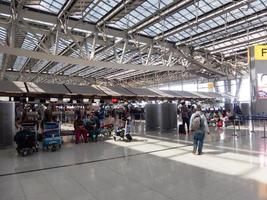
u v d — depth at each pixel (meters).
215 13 13.63
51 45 15.13
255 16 14.48
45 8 12.83
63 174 6.54
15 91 13.97
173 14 14.34
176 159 7.92
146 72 33.03
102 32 15.09
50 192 5.23
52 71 32.75
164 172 6.47
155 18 13.98
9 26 12.85
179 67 20.59
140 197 4.81
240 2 12.38
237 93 31.05
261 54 13.33
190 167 6.88
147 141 11.98
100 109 18.55
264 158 7.73
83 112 16.70
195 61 20.56
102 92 17.70
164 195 4.88
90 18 14.51
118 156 8.62
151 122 16.75
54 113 14.35
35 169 7.09
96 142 12.07
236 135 13.22
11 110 11.09
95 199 4.79
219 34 18.00
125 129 12.33
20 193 5.21
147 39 17.77
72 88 16.75
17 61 27.56
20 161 8.15
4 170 7.02
